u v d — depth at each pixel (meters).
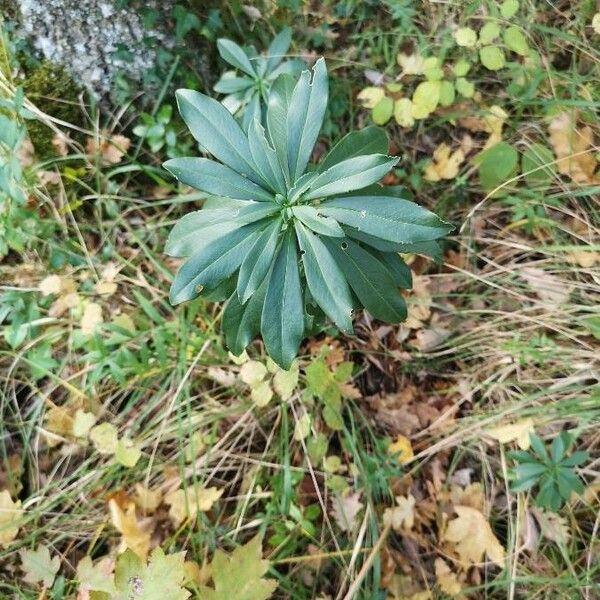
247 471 0.46
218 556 0.38
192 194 0.49
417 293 0.50
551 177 0.50
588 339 0.47
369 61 0.54
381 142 0.36
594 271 0.48
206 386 0.48
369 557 0.42
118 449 0.44
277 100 0.35
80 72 0.47
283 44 0.46
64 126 0.49
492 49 0.51
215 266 0.32
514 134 0.53
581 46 0.53
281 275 0.33
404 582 0.44
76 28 0.45
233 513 0.45
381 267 0.36
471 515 0.45
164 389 0.47
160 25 0.47
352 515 0.44
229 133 0.33
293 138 0.33
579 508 0.44
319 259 0.32
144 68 0.48
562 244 0.50
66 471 0.46
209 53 0.50
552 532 0.44
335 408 0.46
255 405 0.46
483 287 0.50
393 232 0.31
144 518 0.44
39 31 0.45
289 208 0.33
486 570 0.44
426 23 0.54
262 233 0.32
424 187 0.53
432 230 0.31
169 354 0.48
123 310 0.49
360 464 0.45
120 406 0.47
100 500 0.44
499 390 0.48
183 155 0.50
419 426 0.48
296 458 0.46
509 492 0.45
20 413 0.46
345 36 0.55
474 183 0.53
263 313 0.33
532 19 0.53
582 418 0.45
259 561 0.38
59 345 0.48
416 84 0.54
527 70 0.52
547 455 0.42
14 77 0.47
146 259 0.50
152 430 0.46
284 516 0.44
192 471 0.45
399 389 0.50
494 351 0.48
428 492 0.47
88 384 0.45
